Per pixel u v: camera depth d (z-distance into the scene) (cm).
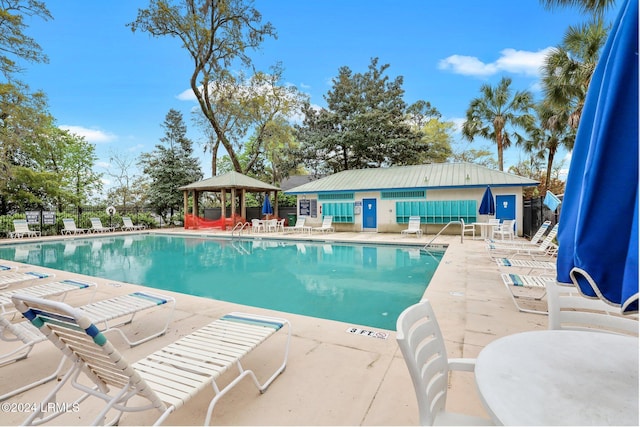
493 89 2055
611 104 124
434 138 3403
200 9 1945
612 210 124
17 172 1852
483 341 339
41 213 1719
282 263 971
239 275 821
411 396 243
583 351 165
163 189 2445
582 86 1149
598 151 126
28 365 303
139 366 221
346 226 1795
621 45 124
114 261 1042
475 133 2123
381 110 2467
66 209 2172
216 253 1183
